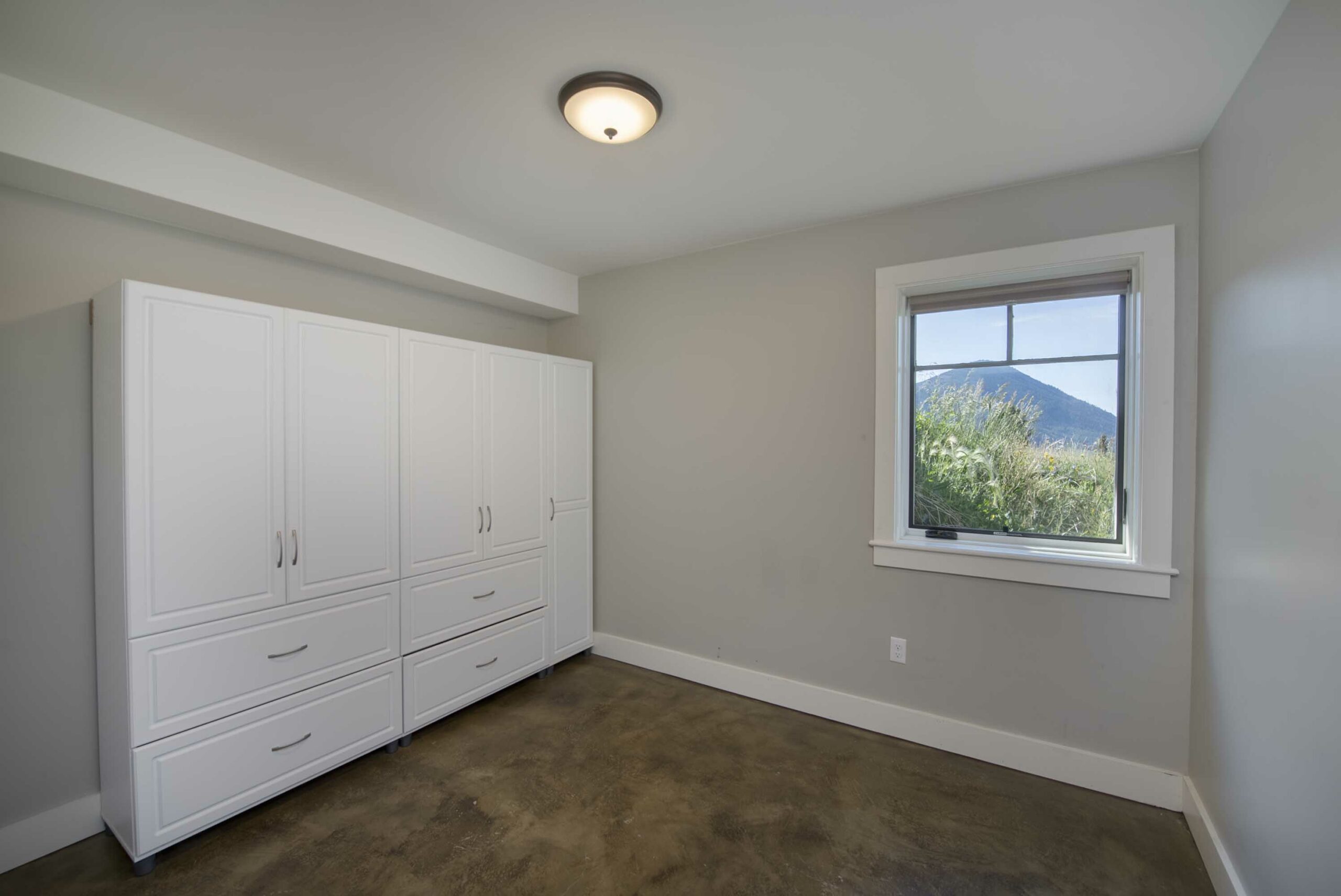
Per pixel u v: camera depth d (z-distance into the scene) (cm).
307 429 213
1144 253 204
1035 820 197
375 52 150
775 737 253
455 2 131
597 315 350
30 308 183
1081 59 152
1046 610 224
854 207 249
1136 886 168
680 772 226
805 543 277
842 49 149
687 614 316
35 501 184
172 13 134
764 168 214
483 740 251
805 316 276
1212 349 182
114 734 183
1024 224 226
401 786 217
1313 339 117
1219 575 174
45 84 163
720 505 303
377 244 248
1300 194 123
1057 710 222
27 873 175
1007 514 242
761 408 289
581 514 337
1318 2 115
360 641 229
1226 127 172
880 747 246
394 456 241
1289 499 127
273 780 202
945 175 220
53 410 188
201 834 191
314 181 226
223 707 191
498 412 286
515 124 185
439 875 173
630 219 264
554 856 181
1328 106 111
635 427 334
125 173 180
